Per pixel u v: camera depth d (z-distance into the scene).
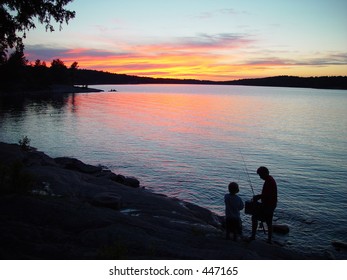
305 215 15.51
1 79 114.44
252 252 6.82
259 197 8.70
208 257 5.96
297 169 26.59
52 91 161.75
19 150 15.98
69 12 21.66
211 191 19.70
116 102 126.12
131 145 36.22
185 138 43.22
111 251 5.18
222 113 87.44
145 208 10.91
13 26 21.12
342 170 26.30
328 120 70.50
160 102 137.00
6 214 6.49
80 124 54.31
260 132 50.94
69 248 5.44
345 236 13.01
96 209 7.95
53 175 11.93
